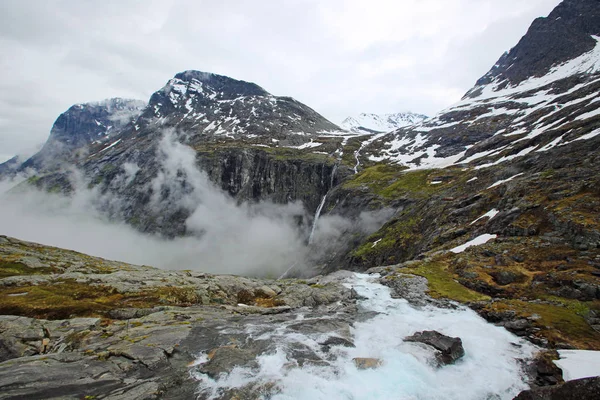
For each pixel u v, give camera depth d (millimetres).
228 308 36125
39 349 23953
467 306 33625
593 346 23812
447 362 23000
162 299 37688
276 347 24719
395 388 19906
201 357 22969
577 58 195500
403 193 127000
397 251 83562
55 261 57219
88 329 27125
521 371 21875
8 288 38562
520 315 29078
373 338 27125
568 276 32875
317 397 18562
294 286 46469
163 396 18062
